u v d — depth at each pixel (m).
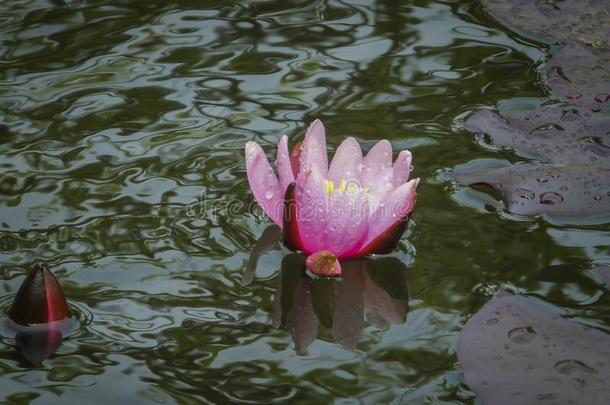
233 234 2.62
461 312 2.31
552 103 3.18
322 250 2.50
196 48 3.66
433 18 3.89
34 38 3.72
